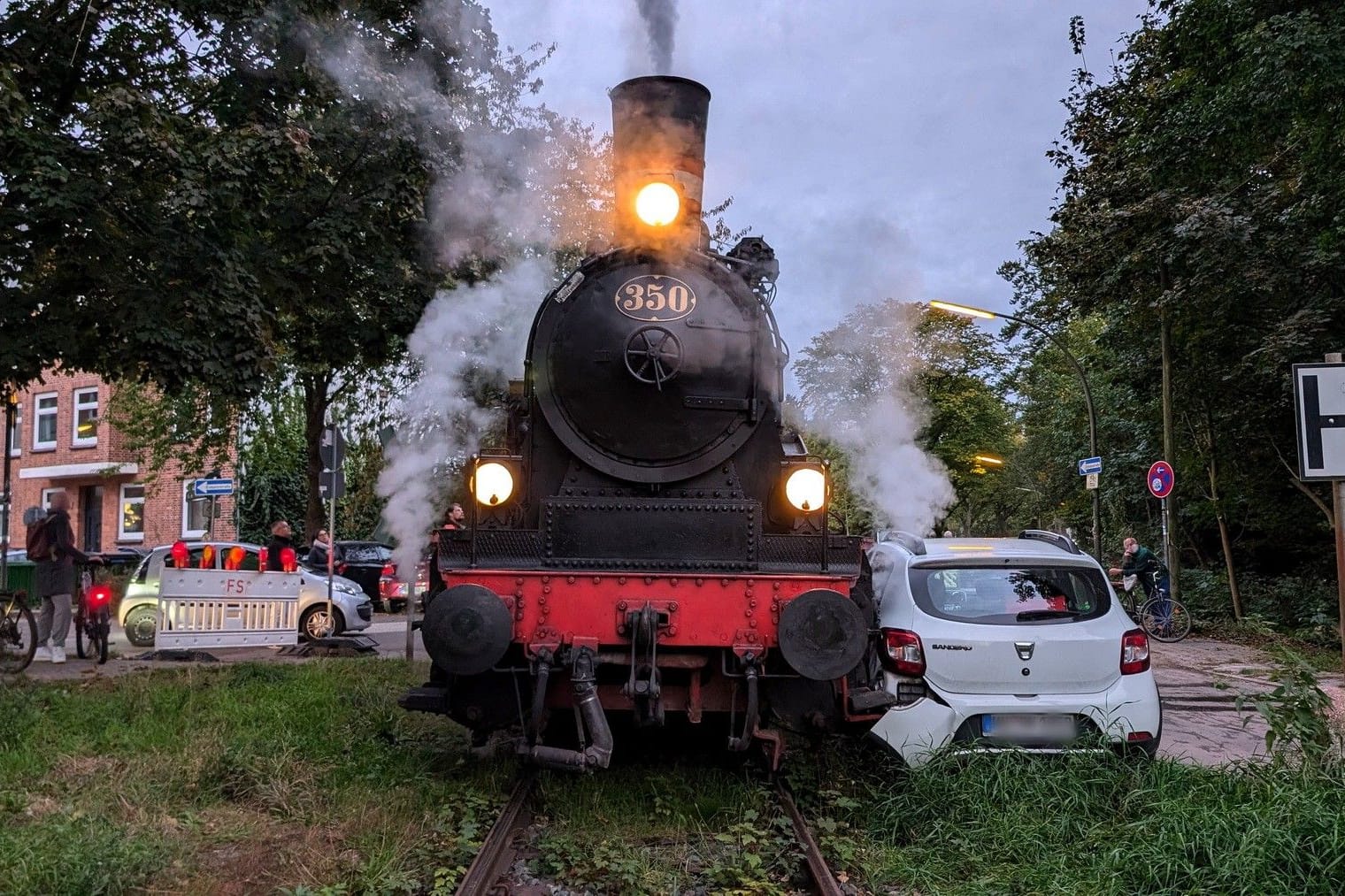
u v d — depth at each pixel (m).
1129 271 15.91
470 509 5.82
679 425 5.96
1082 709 5.83
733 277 6.21
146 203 9.42
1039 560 6.32
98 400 29.03
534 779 5.90
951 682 5.88
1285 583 17.64
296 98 10.84
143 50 10.34
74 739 6.64
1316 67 11.20
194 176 9.06
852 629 5.29
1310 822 4.25
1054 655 5.87
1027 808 5.10
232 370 9.75
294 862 4.51
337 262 11.08
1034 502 37.47
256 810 5.42
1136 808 5.05
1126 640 6.02
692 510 5.75
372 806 5.36
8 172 8.94
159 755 6.23
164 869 4.34
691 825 5.26
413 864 4.59
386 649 13.16
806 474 5.93
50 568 10.78
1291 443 16.45
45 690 8.48
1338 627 14.63
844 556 5.73
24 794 5.42
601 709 5.24
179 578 11.39
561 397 6.01
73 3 9.64
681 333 5.99
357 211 10.91
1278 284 14.10
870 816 5.36
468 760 6.39
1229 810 4.56
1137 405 19.84
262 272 10.66
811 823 5.32
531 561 5.66
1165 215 14.77
